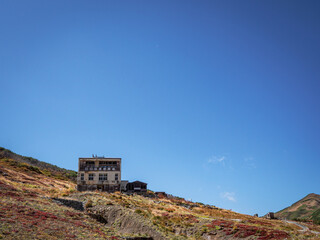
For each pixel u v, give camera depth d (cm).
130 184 11062
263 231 6041
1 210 4962
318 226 8488
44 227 4584
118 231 6109
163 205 9031
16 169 11269
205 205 10869
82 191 9138
